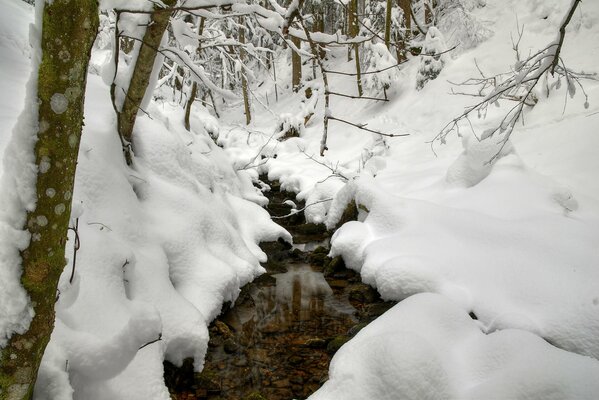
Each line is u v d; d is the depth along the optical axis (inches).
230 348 161.8
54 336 103.3
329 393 117.1
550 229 180.4
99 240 139.1
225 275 186.1
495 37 478.0
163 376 127.7
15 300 67.1
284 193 407.2
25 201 64.0
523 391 102.3
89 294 120.6
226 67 343.3
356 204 263.1
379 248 205.0
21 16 299.7
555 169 255.1
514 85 123.2
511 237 180.7
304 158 474.0
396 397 109.7
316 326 181.6
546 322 141.9
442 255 182.7
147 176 199.2
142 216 176.4
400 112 494.6
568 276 155.3
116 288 131.9
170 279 173.8
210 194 241.6
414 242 196.2
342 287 217.0
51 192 64.5
